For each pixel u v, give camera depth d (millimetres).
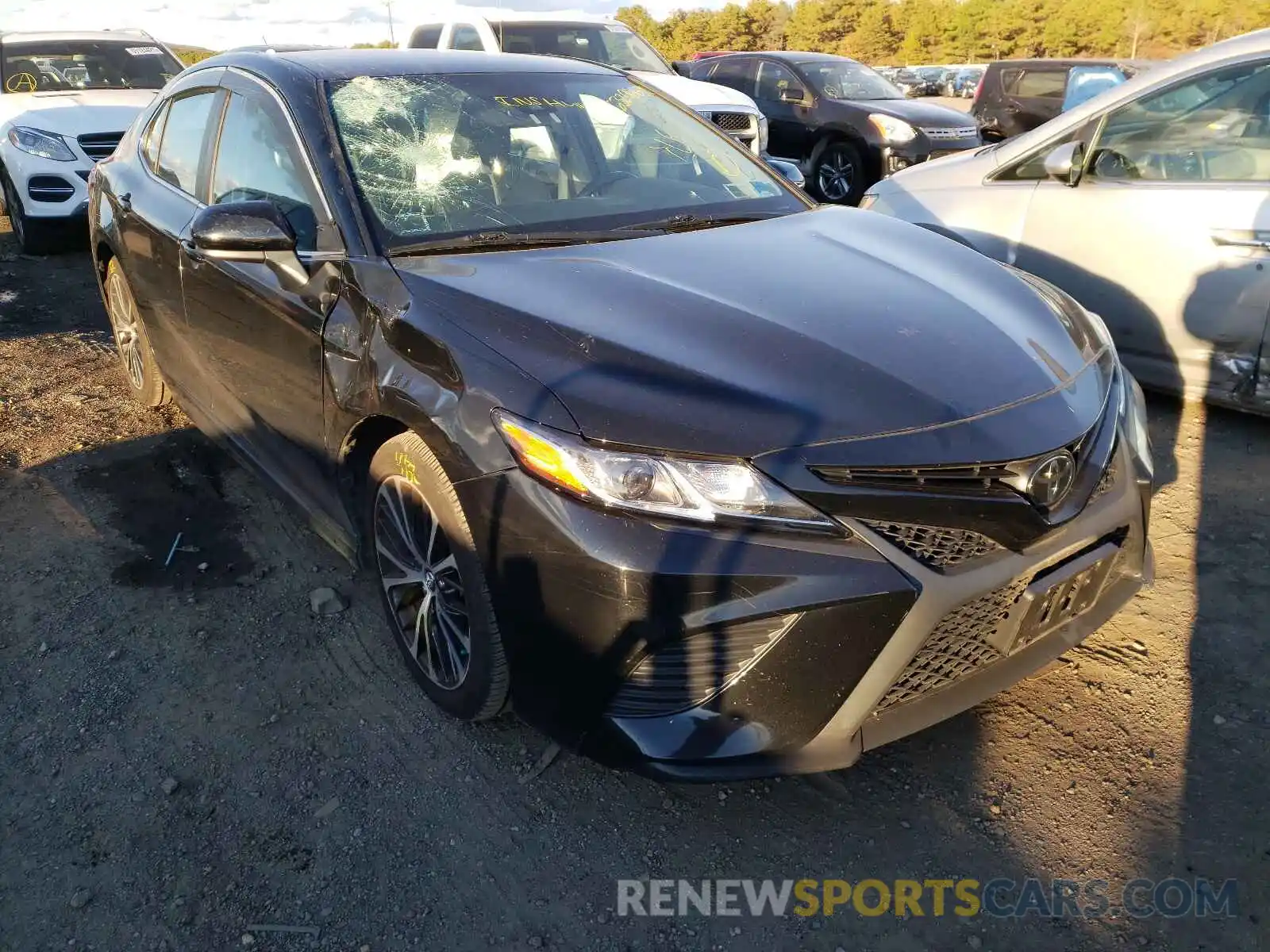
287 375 2941
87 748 2590
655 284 2504
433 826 2340
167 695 2785
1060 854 2227
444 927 2086
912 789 2418
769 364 2162
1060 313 2732
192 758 2553
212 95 3648
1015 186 4852
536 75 3545
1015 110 13500
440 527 2416
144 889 2180
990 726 2607
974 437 2076
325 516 3049
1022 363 2320
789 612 1951
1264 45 4074
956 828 2305
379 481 2643
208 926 2092
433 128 3131
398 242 2750
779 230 3055
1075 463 2232
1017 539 2111
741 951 2027
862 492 1982
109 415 4629
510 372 2189
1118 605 2516
